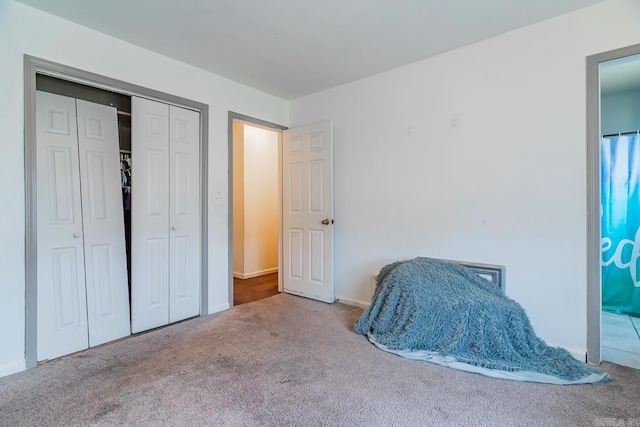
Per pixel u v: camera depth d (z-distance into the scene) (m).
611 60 1.97
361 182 3.23
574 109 2.10
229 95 3.19
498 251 2.41
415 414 1.54
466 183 2.55
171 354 2.19
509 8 2.03
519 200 2.31
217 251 3.11
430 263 2.50
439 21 2.18
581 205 2.08
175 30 2.29
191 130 2.94
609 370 1.95
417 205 2.84
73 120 2.30
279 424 1.47
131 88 2.49
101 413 1.54
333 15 2.10
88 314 2.34
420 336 2.19
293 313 3.06
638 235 2.93
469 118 2.53
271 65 2.88
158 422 1.48
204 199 2.99
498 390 1.74
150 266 2.68
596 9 2.01
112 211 2.51
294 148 3.70
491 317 2.07
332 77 3.16
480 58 2.46
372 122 3.12
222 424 1.47
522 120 2.29
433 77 2.71
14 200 1.95
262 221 4.91
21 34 1.97
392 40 2.43
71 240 2.27
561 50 2.13
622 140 3.00
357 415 1.54
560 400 1.65
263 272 4.93
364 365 2.03
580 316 2.09
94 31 2.28
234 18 2.13
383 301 2.51
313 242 3.53
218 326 2.72
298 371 1.95
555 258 2.18
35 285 2.04
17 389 1.76
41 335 2.10
